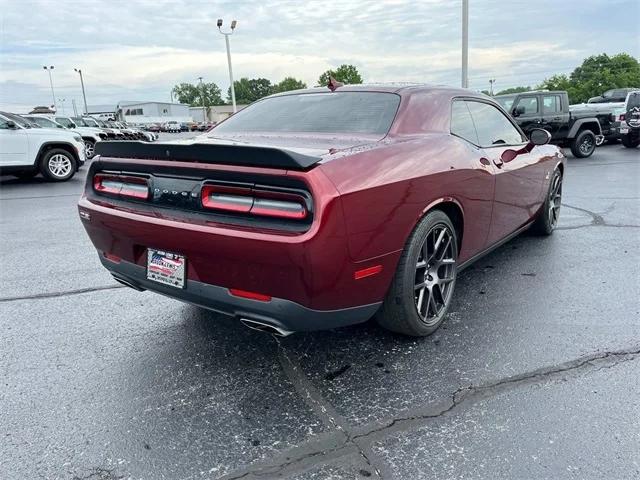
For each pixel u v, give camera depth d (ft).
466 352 9.52
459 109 11.63
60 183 37.70
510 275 13.61
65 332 10.75
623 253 15.42
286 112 11.12
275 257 7.13
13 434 7.37
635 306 11.43
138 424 7.59
